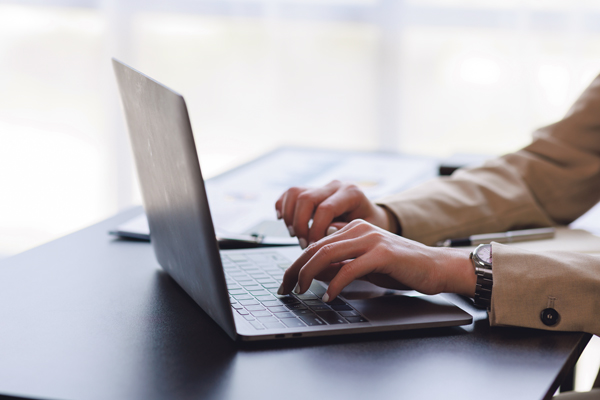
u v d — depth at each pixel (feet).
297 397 1.51
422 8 7.79
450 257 2.13
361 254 2.05
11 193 9.16
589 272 2.03
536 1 7.40
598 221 4.57
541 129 3.52
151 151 2.04
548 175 3.26
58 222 9.15
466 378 1.62
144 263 2.60
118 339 1.84
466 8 7.66
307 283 2.02
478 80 7.81
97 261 2.62
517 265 2.05
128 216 3.41
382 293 2.17
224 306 1.74
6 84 8.81
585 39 7.30
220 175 4.43
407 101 8.06
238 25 8.27
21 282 2.35
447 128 8.04
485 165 3.39
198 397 1.51
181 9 8.31
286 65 8.27
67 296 2.20
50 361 1.69
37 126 8.92
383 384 1.58
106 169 8.80
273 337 1.81
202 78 8.48
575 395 2.67
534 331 1.95
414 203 2.94
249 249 2.72
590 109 3.31
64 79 8.71
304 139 8.43
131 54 8.46
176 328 1.92
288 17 8.13
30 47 8.70
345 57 8.11
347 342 1.83
